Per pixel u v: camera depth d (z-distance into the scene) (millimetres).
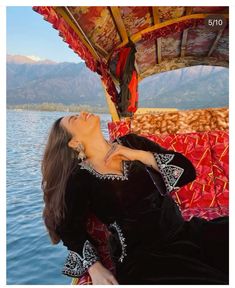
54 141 2066
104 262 2059
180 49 7211
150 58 7246
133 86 5527
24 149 19438
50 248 5438
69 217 1913
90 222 2211
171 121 3068
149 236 1729
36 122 38594
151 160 2000
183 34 6188
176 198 2656
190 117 3070
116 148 2004
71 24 3066
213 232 1701
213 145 2770
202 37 6508
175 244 1695
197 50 7434
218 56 7695
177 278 1523
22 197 9367
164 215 1794
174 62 7977
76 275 1832
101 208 1916
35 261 4938
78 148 2033
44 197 2035
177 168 1988
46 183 2029
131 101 5551
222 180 2648
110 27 4438
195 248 1663
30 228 6535
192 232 1759
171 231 1747
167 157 2027
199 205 2611
